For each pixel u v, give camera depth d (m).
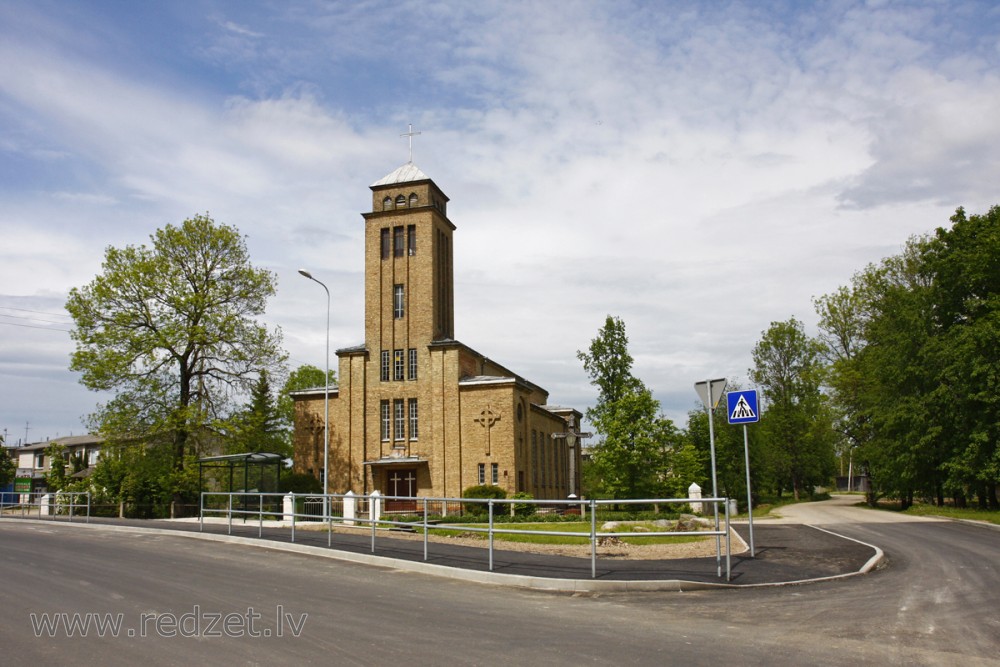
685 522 27.30
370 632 9.69
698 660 8.15
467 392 45.47
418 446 45.91
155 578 14.73
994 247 37.31
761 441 55.62
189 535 24.41
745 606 11.70
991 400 35.81
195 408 41.97
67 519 34.84
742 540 22.27
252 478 36.66
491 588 13.72
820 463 67.50
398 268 48.25
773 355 68.94
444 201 52.38
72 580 14.42
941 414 39.97
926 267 43.09
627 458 39.59
